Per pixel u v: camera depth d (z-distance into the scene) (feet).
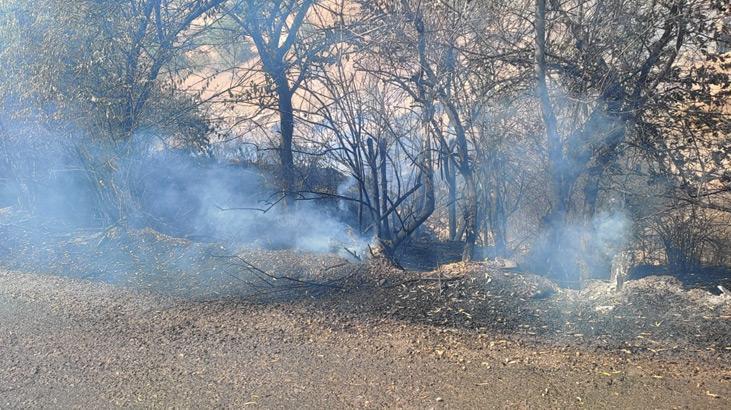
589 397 17.28
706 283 25.50
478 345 20.90
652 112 25.14
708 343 20.35
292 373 19.34
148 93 33.45
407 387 18.19
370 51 28.55
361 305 24.64
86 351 21.66
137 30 32.94
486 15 26.43
